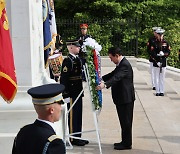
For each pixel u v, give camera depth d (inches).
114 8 872.3
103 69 689.0
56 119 142.2
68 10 920.3
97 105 269.4
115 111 405.4
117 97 289.4
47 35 329.1
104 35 805.9
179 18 936.9
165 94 502.3
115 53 283.7
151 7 917.8
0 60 206.4
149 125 359.3
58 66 441.1
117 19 825.5
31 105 249.6
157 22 920.9
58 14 927.0
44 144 134.2
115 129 345.7
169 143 311.1
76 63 293.6
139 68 717.3
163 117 386.9
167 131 342.6
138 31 837.2
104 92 503.5
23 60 254.8
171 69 668.1
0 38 207.2
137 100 459.8
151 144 307.9
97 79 268.8
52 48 389.4
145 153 287.7
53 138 135.5
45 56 332.8
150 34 909.2
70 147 293.0
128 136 294.0
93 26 807.1
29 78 255.6
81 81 298.2
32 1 264.2
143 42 916.0
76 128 300.7
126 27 802.8
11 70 209.5
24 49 254.8
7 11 253.4
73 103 286.7
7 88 210.2
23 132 140.1
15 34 254.1
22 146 137.5
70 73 292.8
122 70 282.8
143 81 581.0
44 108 139.7
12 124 249.0
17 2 252.7
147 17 919.7
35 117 248.1
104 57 737.6
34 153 134.4
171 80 615.8
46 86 146.3
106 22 810.8
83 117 382.3
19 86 254.5
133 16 910.4
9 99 212.4
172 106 435.2
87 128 346.9
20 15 253.4
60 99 142.0
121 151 291.6
